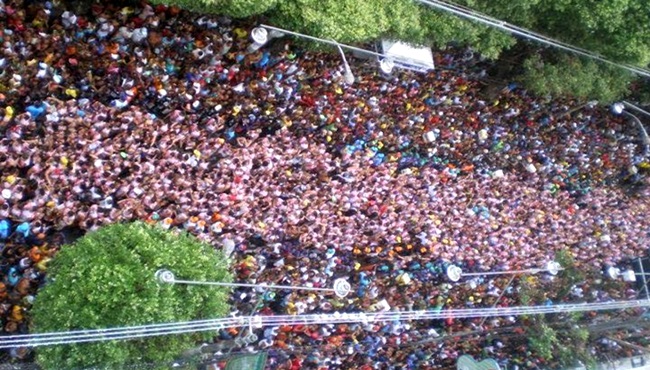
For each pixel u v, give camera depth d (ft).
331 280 45.96
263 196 41.88
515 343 57.31
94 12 35.86
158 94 37.93
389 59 45.24
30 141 33.47
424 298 51.39
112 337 29.22
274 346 42.86
